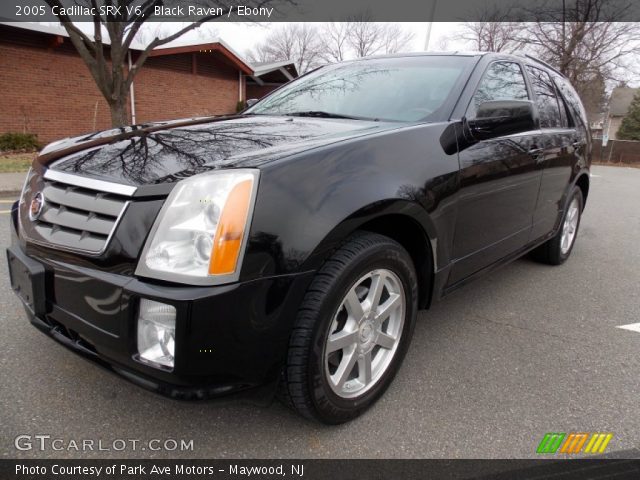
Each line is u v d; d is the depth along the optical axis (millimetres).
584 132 4273
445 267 2395
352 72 3201
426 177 2148
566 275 4133
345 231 1779
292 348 1747
